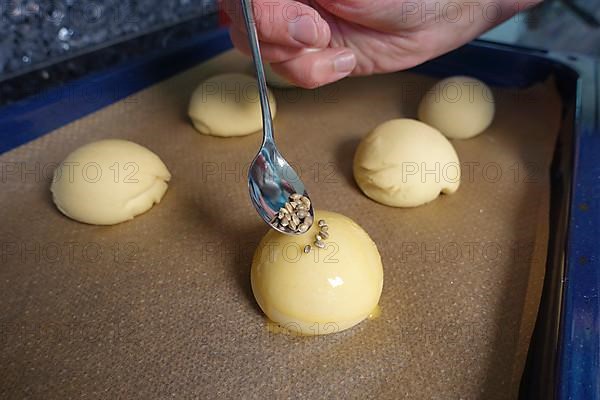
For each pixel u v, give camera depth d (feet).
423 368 0.97
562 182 1.22
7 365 0.98
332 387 0.95
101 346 1.01
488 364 0.97
